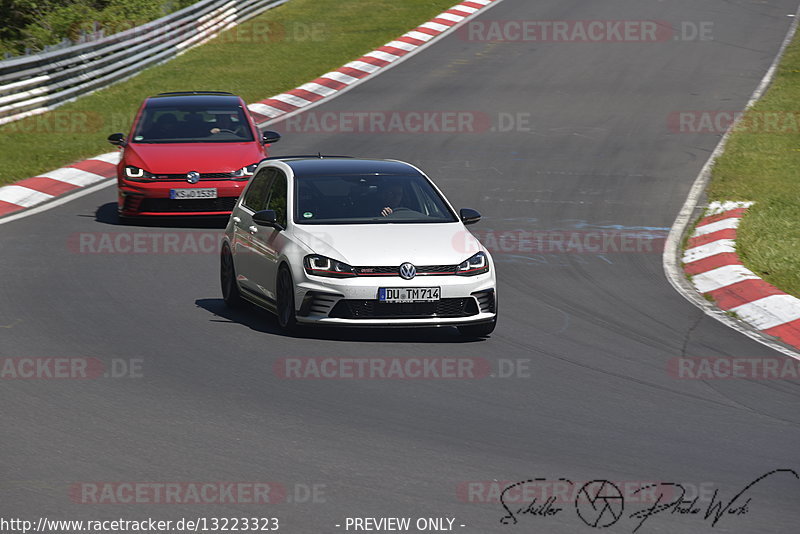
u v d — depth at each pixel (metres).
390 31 129.75
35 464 24.14
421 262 35.97
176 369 32.12
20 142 76.88
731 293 44.78
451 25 134.00
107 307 40.09
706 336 38.53
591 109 94.19
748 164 73.88
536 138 83.56
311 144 80.69
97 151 75.56
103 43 99.62
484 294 36.56
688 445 26.72
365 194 39.41
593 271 48.88
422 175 41.06
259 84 103.31
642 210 62.38
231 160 56.97
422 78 107.88
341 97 99.56
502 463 24.95
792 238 54.41
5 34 108.31
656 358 35.34
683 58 115.56
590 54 118.25
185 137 59.59
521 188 68.00
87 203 62.56
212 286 44.62
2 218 57.81
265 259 38.28
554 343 36.88
